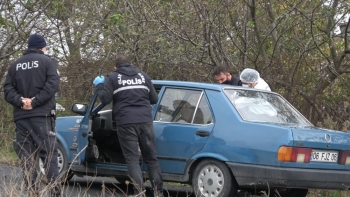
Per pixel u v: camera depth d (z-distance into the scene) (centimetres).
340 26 2038
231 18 1989
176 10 1988
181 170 1250
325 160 1205
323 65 1969
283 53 1997
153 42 2061
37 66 1134
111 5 2114
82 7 2195
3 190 1091
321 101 1916
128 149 1218
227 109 1228
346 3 1914
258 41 2014
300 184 1160
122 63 1257
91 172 1376
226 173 1188
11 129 2150
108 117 1395
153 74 2119
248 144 1174
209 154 1210
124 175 1331
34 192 988
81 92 2222
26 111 1127
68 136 1421
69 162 1414
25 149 1137
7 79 1148
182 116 1279
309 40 1947
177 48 1998
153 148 1238
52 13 2308
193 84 1294
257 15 2016
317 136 1191
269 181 1149
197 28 1998
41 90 1129
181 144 1253
